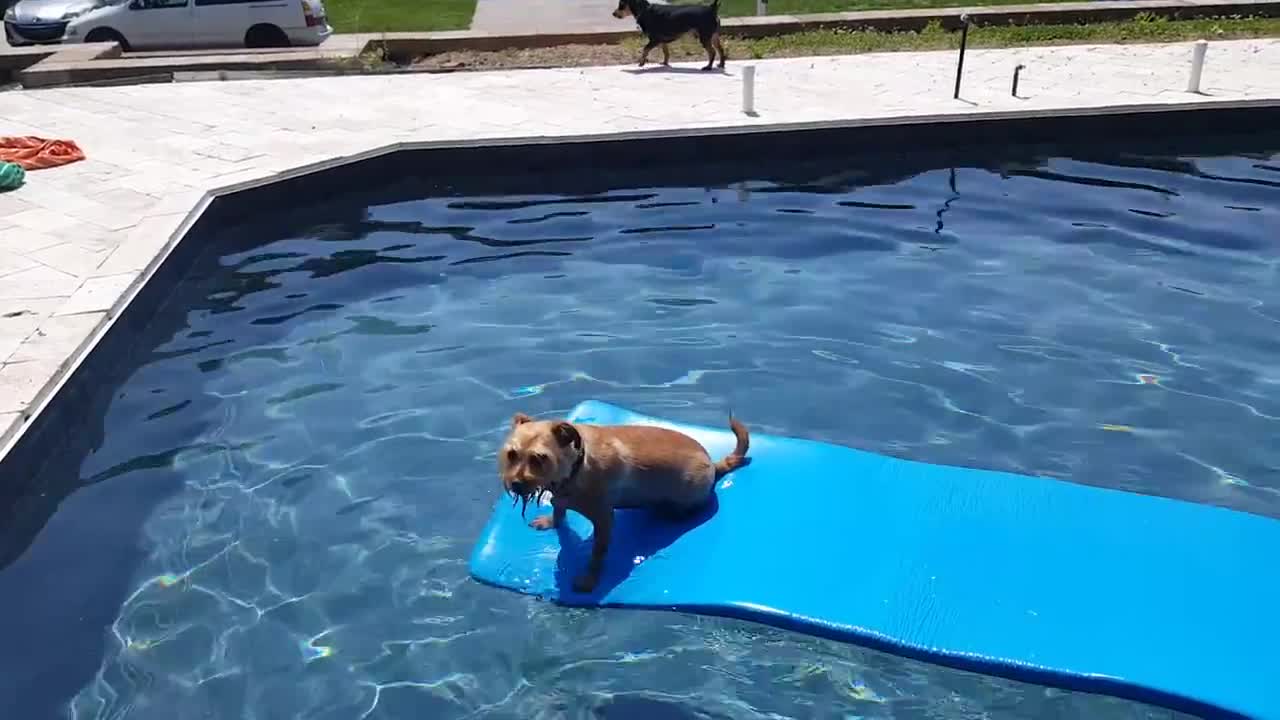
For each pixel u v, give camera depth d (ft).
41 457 17.35
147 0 56.08
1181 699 11.98
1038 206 30.22
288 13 56.59
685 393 19.80
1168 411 19.11
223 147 33.19
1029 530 14.75
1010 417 18.97
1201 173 33.24
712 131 34.01
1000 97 38.65
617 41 52.16
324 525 15.96
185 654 13.38
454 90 41.57
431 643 13.51
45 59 47.14
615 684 12.76
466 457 17.71
